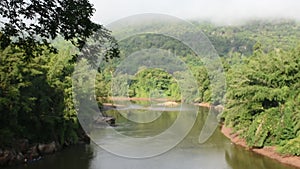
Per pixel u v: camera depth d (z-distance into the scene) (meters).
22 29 6.21
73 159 22.83
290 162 21.84
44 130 25.33
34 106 23.97
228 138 30.11
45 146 24.27
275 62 25.64
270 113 24.91
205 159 22.72
